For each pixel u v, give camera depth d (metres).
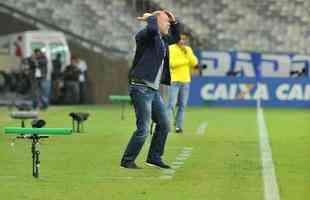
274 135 44.88
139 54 28.58
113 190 24.97
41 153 34.94
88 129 48.03
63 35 80.75
